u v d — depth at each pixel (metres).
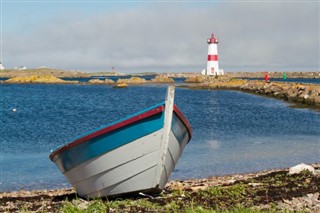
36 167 21.92
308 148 26.89
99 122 46.56
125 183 12.91
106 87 137.38
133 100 81.19
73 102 76.56
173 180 18.03
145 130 12.45
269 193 13.09
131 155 12.61
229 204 12.04
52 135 35.59
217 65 148.62
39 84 164.50
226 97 84.62
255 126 39.78
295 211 10.91
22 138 33.62
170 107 12.43
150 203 12.38
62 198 14.84
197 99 79.88
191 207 11.23
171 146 12.99
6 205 13.70
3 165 22.41
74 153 13.27
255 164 21.80
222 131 36.19
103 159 12.77
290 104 64.00
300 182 14.65
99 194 13.33
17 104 72.44
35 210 12.78
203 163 22.03
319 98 59.91
